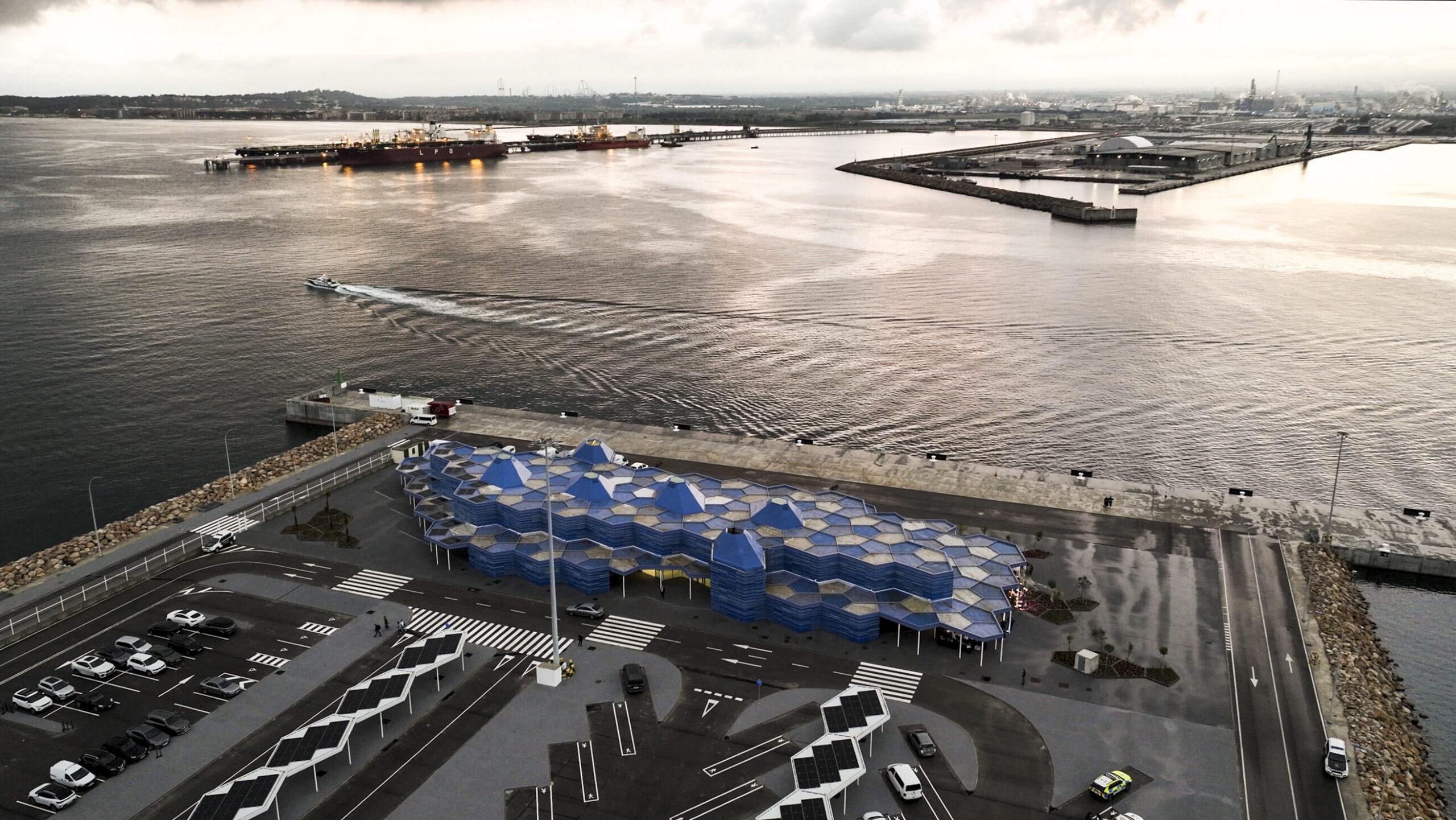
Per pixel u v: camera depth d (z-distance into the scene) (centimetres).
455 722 8381
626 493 11950
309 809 7300
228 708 8562
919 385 19512
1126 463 15738
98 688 8844
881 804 7381
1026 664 9256
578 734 8219
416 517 12556
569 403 18350
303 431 17050
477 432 15788
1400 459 15900
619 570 10556
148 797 7444
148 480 15150
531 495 11894
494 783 7600
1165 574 11012
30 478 15212
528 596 10594
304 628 9925
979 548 11062
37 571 11106
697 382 19562
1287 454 16112
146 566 11131
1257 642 9669
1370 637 10306
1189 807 7375
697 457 14625
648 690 8838
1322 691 8894
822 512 11531
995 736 8200
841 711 7975
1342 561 11762
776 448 14988
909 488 13450
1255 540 11938
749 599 10006
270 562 11362
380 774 7706
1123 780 7469
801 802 6981
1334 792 7575
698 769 7769
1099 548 11650
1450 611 11100
